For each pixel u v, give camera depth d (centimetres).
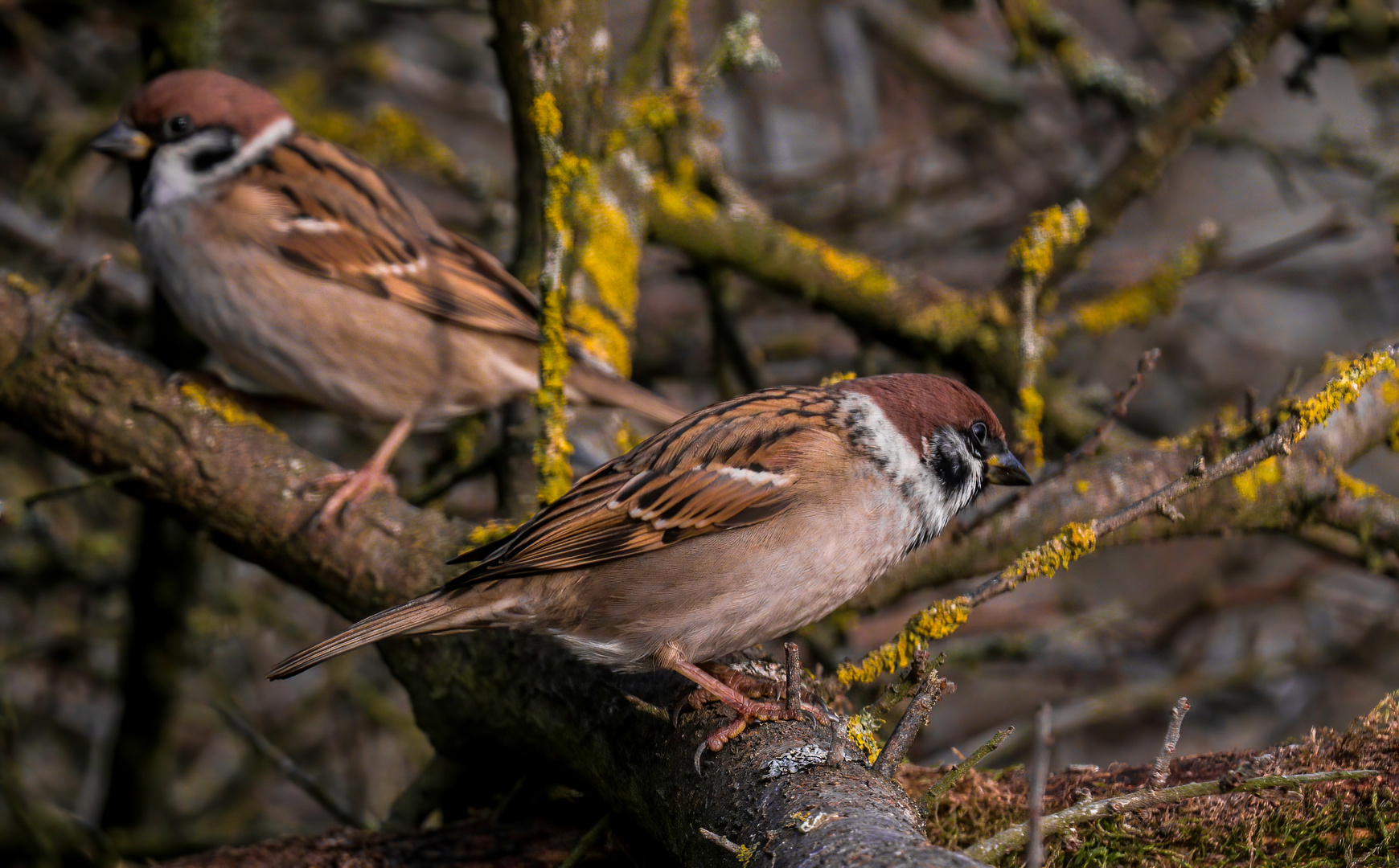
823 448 659
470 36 1523
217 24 1064
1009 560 828
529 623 658
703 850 550
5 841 891
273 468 811
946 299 1048
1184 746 1240
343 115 1220
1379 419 848
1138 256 1280
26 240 1168
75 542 1103
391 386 901
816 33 1535
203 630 1090
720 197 1075
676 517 642
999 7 1148
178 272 889
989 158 1401
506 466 905
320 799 966
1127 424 1346
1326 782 558
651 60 951
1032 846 410
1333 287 1434
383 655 783
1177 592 1334
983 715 1316
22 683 1237
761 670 689
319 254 878
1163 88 1401
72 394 831
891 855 451
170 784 1108
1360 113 1541
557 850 686
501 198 1230
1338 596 1262
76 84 1238
